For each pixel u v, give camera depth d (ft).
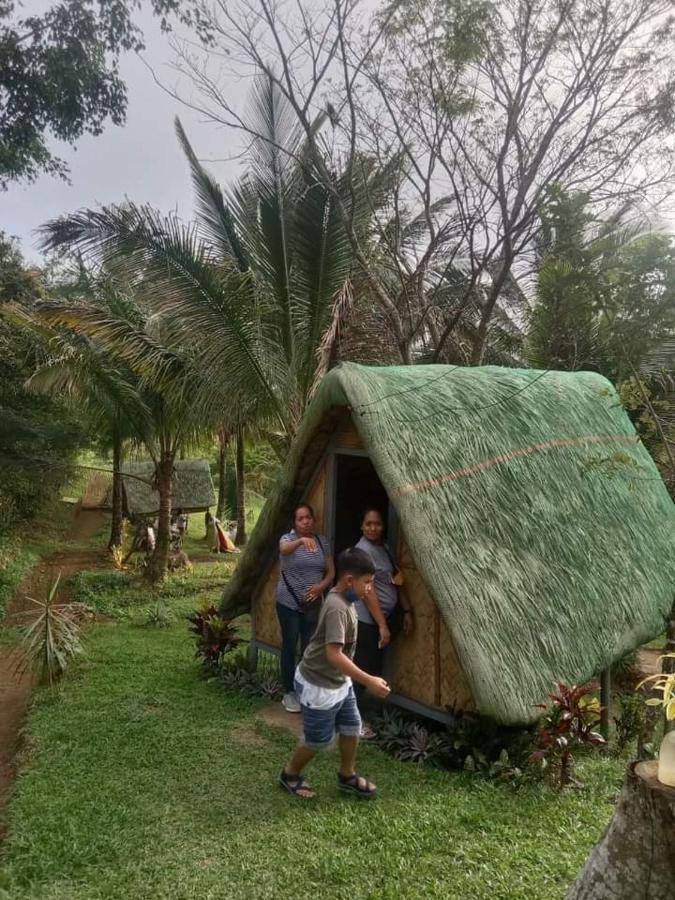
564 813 14.28
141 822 13.92
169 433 42.91
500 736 16.58
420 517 17.04
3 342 48.06
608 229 19.67
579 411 24.52
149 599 38.83
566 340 24.48
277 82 27.61
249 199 32.27
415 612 18.58
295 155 29.22
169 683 23.17
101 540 61.00
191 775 16.08
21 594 39.50
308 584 20.39
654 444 24.80
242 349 31.50
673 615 20.06
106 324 35.32
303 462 20.80
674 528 24.17
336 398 18.65
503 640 16.29
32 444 52.80
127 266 31.45
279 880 11.96
